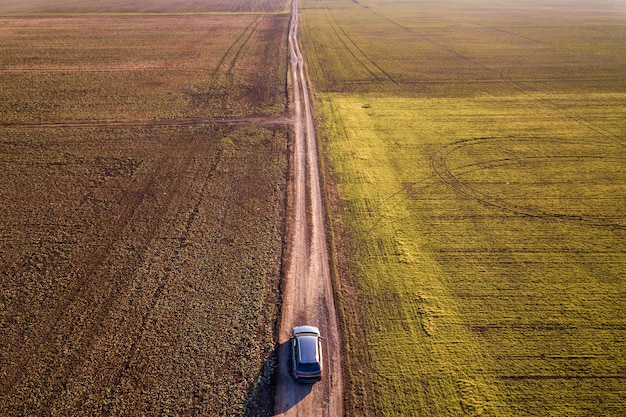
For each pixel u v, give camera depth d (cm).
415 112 3856
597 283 1916
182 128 3441
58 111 3700
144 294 1816
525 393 1448
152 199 2494
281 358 1563
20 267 1952
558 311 1767
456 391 1454
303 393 1444
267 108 3909
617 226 2303
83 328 1650
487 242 2180
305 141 3281
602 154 3083
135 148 3089
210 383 1461
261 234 2222
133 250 2073
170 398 1407
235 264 2005
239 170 2838
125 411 1363
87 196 2505
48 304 1753
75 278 1892
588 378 1498
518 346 1616
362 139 3312
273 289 1870
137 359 1534
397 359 1562
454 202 2514
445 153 3088
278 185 2675
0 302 1755
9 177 2670
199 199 2505
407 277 1948
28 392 1416
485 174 2816
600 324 1706
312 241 2183
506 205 2486
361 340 1634
